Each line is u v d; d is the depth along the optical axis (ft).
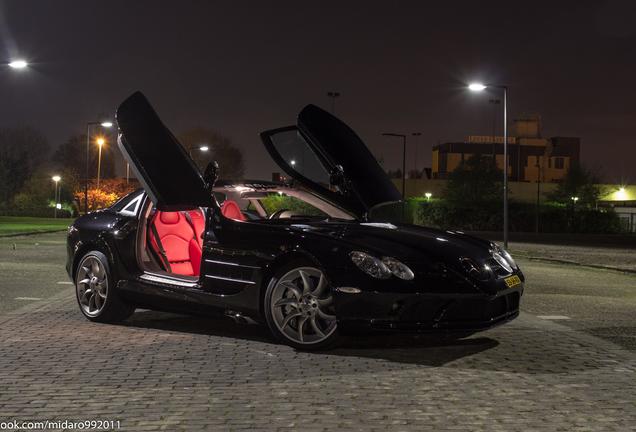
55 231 114.11
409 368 18.80
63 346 21.13
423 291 19.47
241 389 16.40
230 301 21.79
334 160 24.41
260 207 27.12
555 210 187.11
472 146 331.98
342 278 19.76
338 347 21.40
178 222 26.21
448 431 13.53
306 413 14.56
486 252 21.77
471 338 23.39
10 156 295.48
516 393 16.44
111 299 24.72
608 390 16.87
